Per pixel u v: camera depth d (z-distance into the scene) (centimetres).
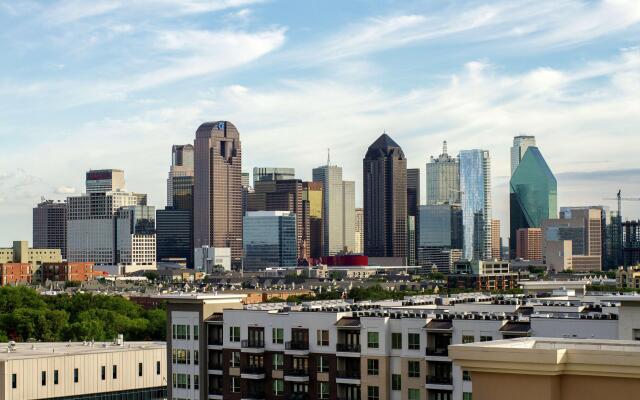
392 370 14462
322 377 15150
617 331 12669
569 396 2661
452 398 13875
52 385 19475
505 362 2684
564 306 15812
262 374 15850
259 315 16038
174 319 17425
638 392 2583
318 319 15225
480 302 18438
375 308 16962
